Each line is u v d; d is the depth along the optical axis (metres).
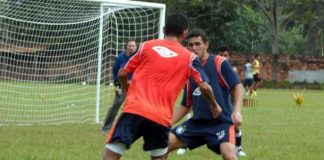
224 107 13.63
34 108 35.56
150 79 11.72
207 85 11.96
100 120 31.78
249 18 98.06
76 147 21.39
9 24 33.03
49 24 31.69
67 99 40.31
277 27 97.81
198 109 13.71
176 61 11.80
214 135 13.52
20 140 22.89
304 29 118.00
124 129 11.59
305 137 26.88
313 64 94.31
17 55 37.44
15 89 42.06
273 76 93.56
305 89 87.94
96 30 33.12
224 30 93.56
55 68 37.47
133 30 33.91
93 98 39.59
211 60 13.70
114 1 29.72
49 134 25.12
